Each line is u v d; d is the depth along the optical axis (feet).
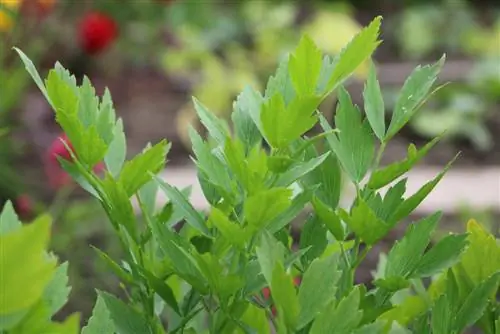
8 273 2.64
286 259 3.31
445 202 12.11
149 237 3.50
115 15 17.63
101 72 17.83
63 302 3.07
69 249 10.14
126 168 3.41
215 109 16.79
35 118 14.90
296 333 3.30
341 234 3.39
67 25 17.07
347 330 3.05
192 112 16.19
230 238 3.22
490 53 18.57
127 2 17.72
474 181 13.32
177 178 12.58
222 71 17.54
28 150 13.97
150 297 3.53
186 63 18.31
